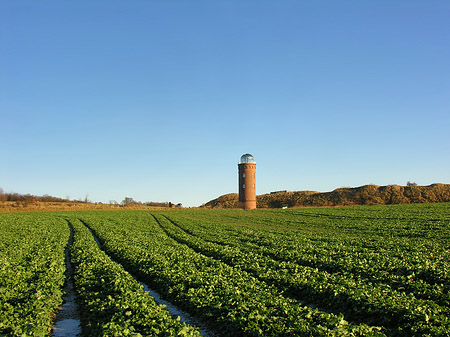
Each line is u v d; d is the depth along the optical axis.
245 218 65.50
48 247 29.09
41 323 12.63
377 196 106.44
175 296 16.62
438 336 10.69
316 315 12.46
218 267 21.00
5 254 25.86
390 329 12.02
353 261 21.77
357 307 14.12
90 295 15.88
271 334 11.20
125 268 23.88
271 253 26.42
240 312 12.74
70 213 77.88
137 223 55.91
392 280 17.53
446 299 14.63
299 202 118.81
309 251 26.61
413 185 115.31
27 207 92.69
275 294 15.81
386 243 30.47
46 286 16.77
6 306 13.59
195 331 11.20
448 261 21.64
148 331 11.21
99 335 11.16
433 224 43.50
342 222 52.50
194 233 42.97
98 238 39.88
